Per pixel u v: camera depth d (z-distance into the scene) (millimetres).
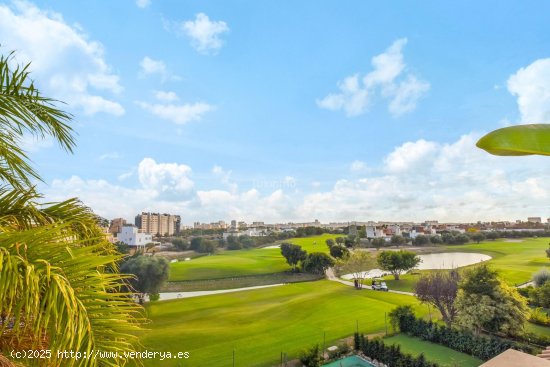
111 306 1772
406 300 22812
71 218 3113
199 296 23672
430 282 18234
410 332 17594
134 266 16688
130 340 1841
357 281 27484
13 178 3215
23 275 1609
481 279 15898
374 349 15188
